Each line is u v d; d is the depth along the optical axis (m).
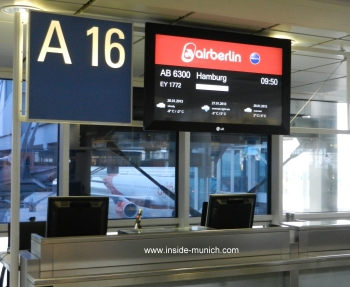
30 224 4.75
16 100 3.73
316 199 7.39
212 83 4.20
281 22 4.11
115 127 6.44
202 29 4.18
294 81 6.55
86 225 3.68
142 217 6.54
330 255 3.85
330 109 7.64
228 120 4.24
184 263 3.48
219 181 6.96
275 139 7.12
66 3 3.72
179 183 6.69
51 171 6.06
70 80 3.86
